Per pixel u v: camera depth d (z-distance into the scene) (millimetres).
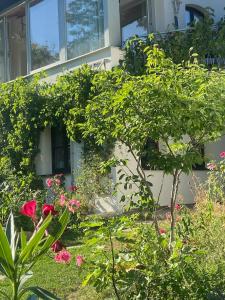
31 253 3410
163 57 5344
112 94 5348
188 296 4270
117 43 13961
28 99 14953
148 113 4922
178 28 14516
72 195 10078
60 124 14289
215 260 5027
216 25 13492
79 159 13844
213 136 5094
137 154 5277
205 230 5520
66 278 6664
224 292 4277
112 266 4371
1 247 3227
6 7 17969
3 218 9141
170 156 4930
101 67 13867
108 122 5438
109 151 12484
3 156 15617
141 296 4215
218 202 6961
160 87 4773
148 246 4492
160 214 8039
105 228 4406
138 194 5105
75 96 13469
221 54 12953
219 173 7336
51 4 15953
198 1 15859
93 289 5969
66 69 15125
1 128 15906
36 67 16516
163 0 14727
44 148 15234
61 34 15477
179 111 4727
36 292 3340
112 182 12125
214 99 4766
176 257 4324
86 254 7301
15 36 18109
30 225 8688
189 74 5176
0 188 10844
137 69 12828
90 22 14516
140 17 15094
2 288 6141
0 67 18734
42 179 15062
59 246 4289
